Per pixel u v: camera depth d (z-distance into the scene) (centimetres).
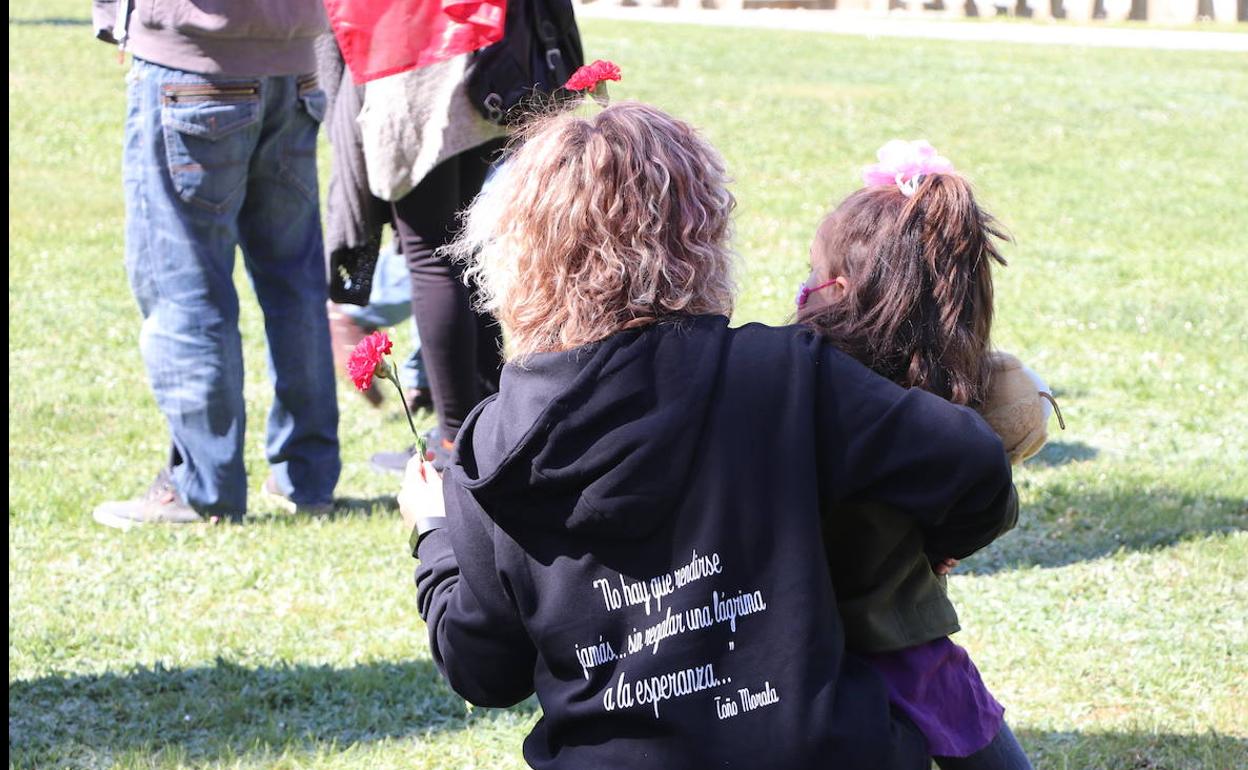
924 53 3325
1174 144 2227
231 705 553
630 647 299
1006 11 4525
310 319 755
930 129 2280
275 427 770
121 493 784
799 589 297
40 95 2314
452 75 685
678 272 307
